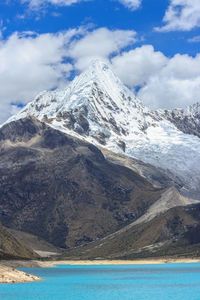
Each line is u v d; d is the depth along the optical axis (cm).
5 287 18662
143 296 16925
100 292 18100
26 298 15900
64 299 15912
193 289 19200
